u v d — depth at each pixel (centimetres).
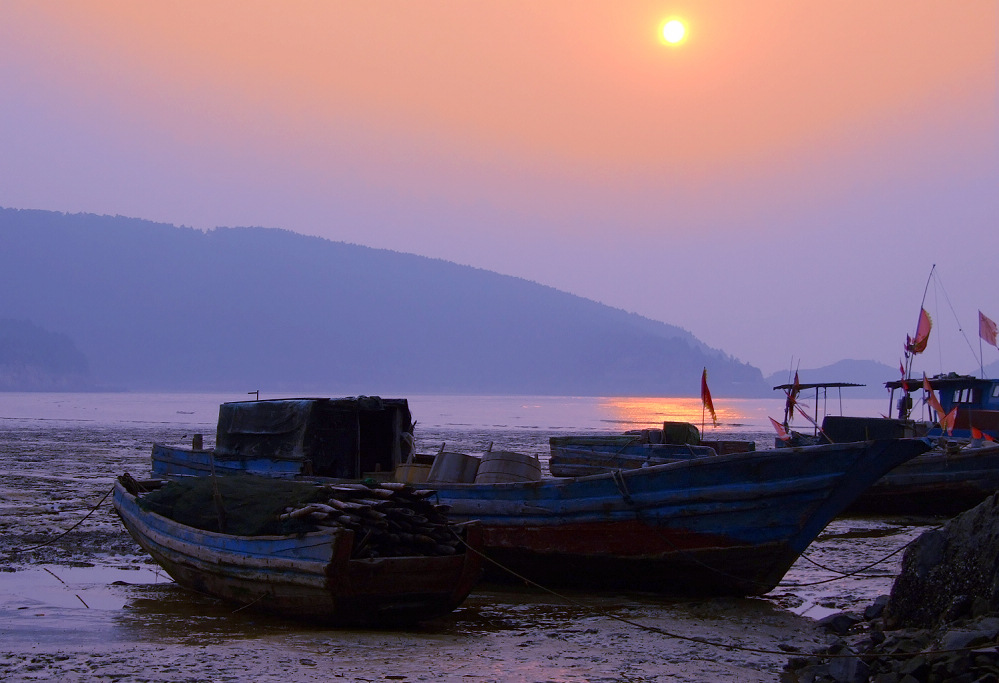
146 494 1538
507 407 18188
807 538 1328
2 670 959
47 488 2822
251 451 1933
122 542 1875
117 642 1096
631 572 1452
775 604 1404
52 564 1642
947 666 884
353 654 1054
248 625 1206
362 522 1202
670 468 1382
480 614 1322
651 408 19100
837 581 1600
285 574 1188
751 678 989
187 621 1224
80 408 12900
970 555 1102
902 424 2505
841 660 947
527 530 1506
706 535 1369
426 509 1272
